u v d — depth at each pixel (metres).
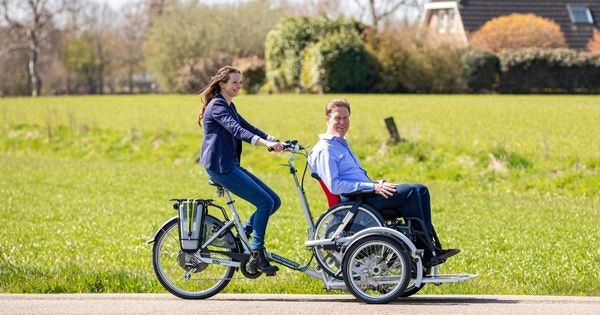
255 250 15.77
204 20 128.00
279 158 49.09
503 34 115.69
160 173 46.81
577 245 23.52
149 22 164.38
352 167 15.83
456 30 133.50
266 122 64.81
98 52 161.38
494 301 15.41
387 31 105.94
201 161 15.76
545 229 26.84
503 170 41.44
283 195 36.72
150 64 131.12
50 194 37.81
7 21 151.88
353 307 15.04
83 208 32.91
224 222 16.08
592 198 36.75
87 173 46.84
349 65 101.94
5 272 18.47
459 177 42.38
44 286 17.00
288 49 106.81
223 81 15.75
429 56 102.94
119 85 173.62
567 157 42.47
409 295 16.03
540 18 118.81
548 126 57.12
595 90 103.75
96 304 15.48
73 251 22.72
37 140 62.12
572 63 103.00
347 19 107.00
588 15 134.38
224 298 16.09
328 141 15.88
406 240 15.04
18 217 30.38
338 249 15.54
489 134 52.66
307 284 17.55
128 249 23.02
